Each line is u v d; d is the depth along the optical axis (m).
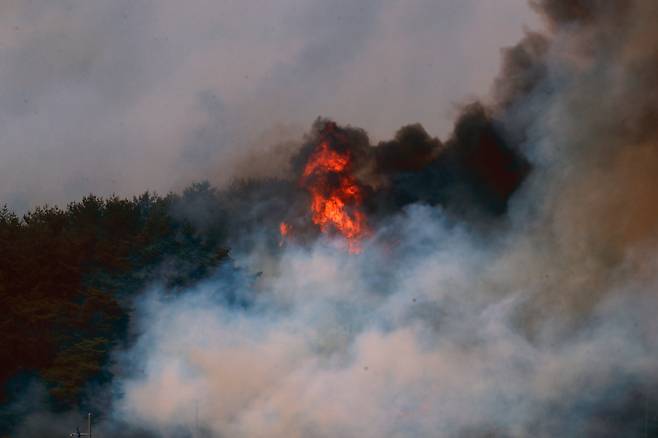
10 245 184.12
